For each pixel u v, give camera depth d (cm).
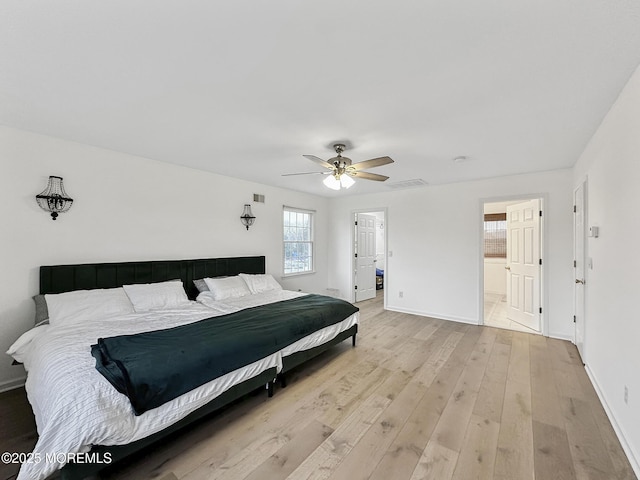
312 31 138
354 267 625
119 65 165
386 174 417
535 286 419
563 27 133
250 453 179
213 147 305
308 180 468
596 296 258
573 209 373
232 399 211
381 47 149
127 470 165
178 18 130
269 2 121
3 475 161
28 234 265
